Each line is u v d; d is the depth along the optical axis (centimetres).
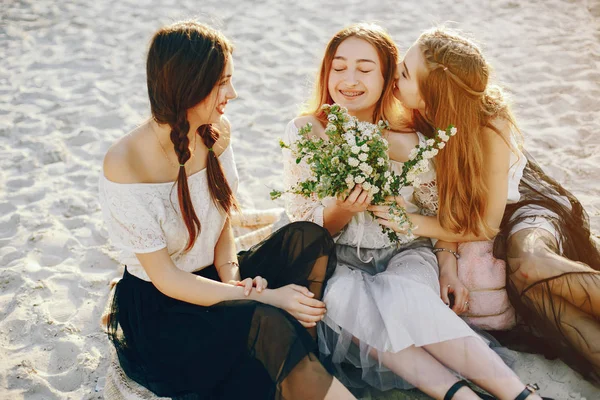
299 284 280
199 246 286
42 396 292
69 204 424
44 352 316
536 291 279
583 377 279
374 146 261
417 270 287
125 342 278
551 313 276
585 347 270
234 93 260
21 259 376
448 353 261
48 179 452
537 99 525
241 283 277
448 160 288
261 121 518
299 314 265
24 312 338
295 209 312
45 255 381
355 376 284
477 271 303
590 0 695
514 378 254
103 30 666
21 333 327
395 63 299
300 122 310
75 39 649
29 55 621
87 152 481
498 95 298
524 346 301
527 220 300
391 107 308
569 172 435
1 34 657
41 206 423
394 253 310
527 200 313
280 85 569
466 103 281
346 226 304
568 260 275
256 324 246
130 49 629
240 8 713
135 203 260
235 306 254
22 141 493
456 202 294
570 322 273
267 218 389
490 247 307
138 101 545
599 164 441
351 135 261
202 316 262
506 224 309
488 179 294
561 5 691
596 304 268
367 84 293
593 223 380
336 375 281
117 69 596
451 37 285
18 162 469
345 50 292
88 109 533
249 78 581
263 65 602
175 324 266
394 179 269
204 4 724
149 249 262
